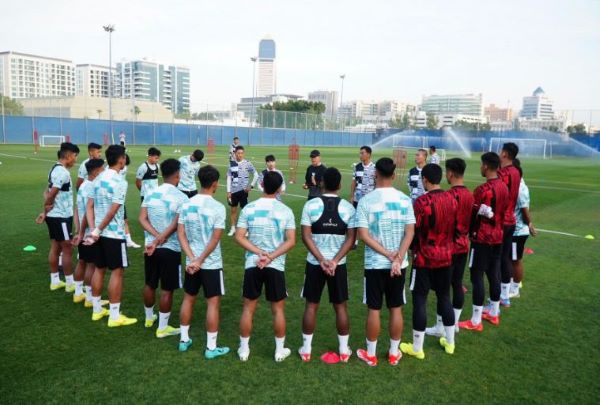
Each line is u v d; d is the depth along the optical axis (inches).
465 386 158.6
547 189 730.8
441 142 2491.4
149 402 143.3
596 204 583.8
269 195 171.9
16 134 1685.5
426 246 173.6
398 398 149.9
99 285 204.5
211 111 2429.9
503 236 220.4
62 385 151.5
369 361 172.4
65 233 233.6
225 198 582.2
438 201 169.3
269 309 225.3
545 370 171.2
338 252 168.4
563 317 223.1
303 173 939.3
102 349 178.5
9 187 587.8
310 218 168.7
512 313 227.9
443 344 189.2
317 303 172.2
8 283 249.0
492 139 2175.2
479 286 205.3
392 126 3740.2
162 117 2758.4
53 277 241.8
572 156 2017.7
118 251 198.1
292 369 167.5
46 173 744.3
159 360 170.9
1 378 154.9
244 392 150.7
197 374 161.5
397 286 168.6
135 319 205.2
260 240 168.2
